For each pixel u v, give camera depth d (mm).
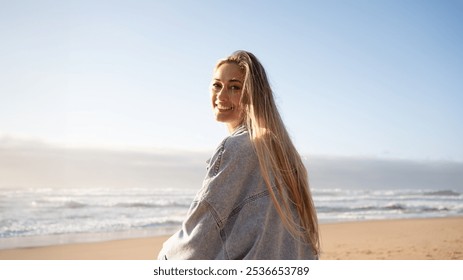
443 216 18031
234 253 1429
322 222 15078
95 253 9164
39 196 26000
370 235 11406
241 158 1497
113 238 11414
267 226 1477
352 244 9820
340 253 8594
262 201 1488
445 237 10953
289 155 1629
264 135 1574
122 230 13289
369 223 14266
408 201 25844
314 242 1655
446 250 8961
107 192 31031
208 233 1427
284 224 1521
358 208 21344
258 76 1684
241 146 1511
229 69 1747
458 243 9906
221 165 1491
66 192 30031
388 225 13633
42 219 16031
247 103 1648
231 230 1460
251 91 1644
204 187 1466
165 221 15641
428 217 17484
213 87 1797
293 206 1602
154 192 31594
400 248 9219
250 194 1490
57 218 16375
